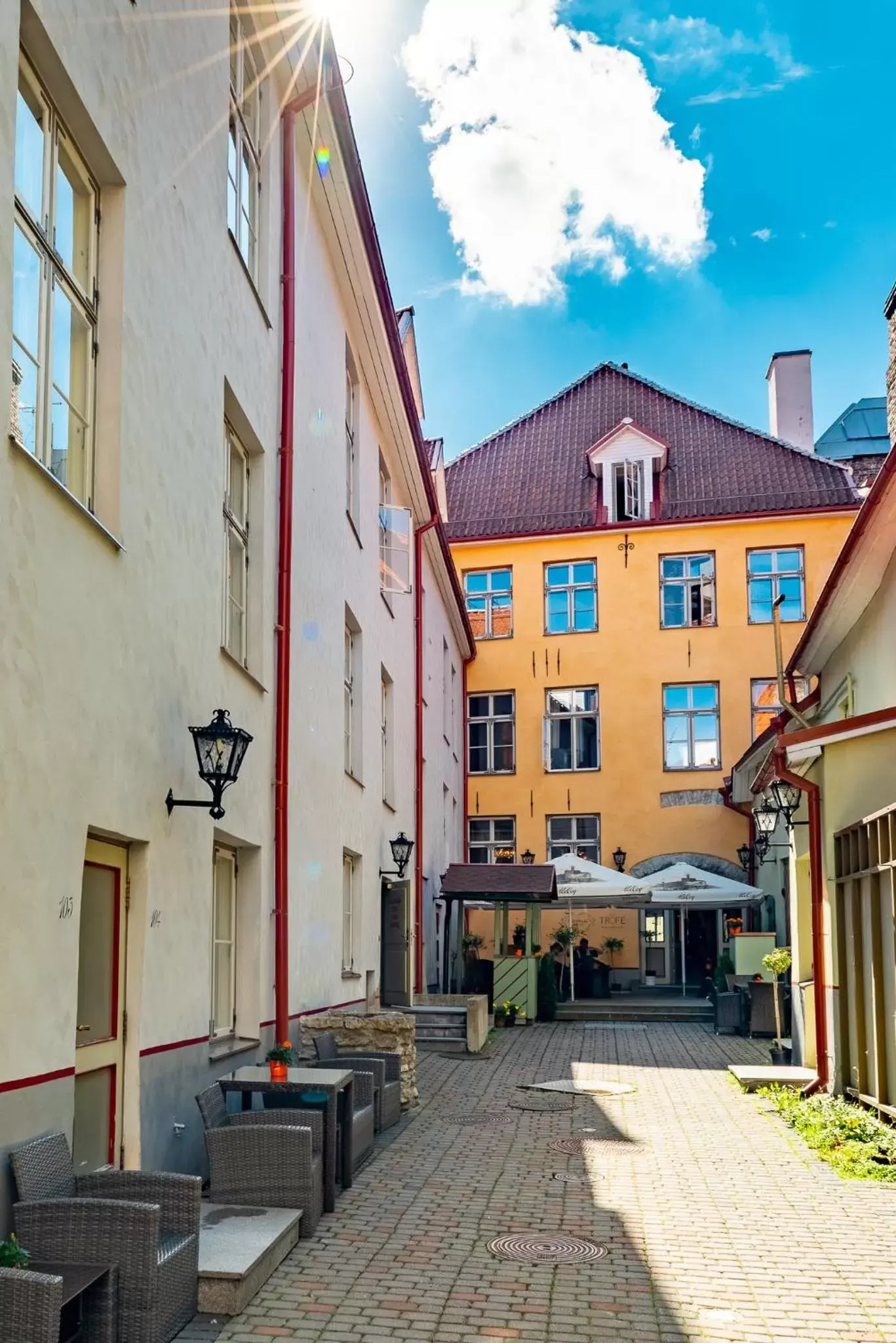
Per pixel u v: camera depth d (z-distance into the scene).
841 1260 6.65
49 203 5.80
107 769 6.12
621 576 30.11
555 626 30.39
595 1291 6.05
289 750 10.73
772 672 28.91
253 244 10.30
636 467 31.06
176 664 7.41
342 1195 8.05
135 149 6.72
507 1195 8.11
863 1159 9.12
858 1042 11.22
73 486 6.12
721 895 23.58
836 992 11.98
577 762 29.70
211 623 8.26
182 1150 7.37
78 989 6.10
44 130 5.77
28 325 5.47
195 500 7.90
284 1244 6.48
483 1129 10.79
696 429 33.00
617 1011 23.03
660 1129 10.79
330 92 10.95
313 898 11.81
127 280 6.58
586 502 31.45
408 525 18.20
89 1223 4.76
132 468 6.61
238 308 9.23
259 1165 6.95
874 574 13.82
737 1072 13.62
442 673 25.39
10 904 4.89
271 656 10.24
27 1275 3.86
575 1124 11.05
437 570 23.94
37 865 5.16
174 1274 5.17
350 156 11.82
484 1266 6.43
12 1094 4.87
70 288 6.09
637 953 28.58
